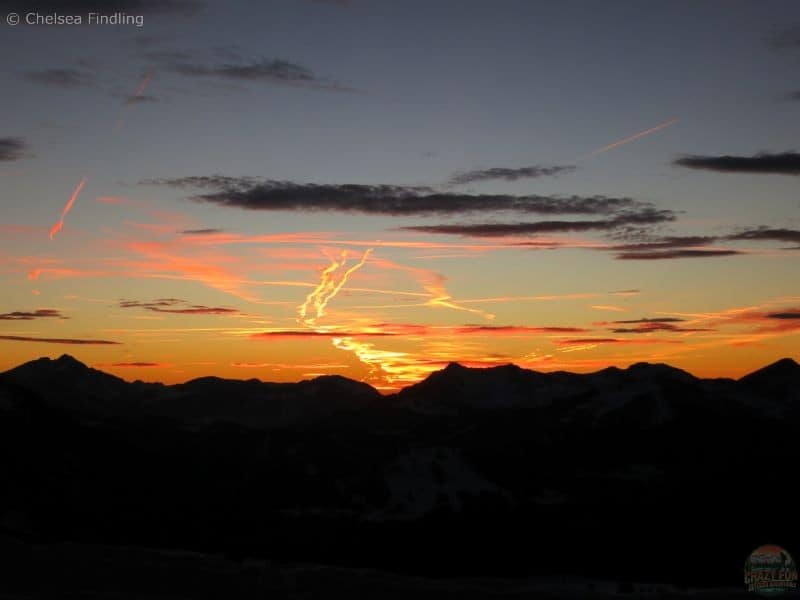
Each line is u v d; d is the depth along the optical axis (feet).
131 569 140.77
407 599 134.21
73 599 119.14
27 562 140.67
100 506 274.77
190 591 130.00
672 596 149.79
